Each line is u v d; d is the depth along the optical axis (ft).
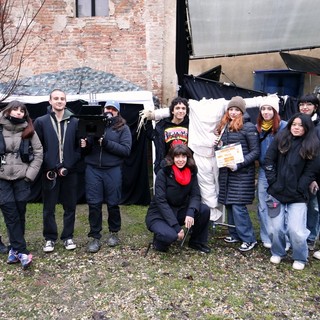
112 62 24.22
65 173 12.37
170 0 23.53
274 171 11.94
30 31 23.93
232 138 13.03
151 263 12.44
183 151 12.60
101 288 10.91
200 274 11.75
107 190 13.19
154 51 23.97
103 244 13.94
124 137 13.16
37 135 12.10
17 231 11.84
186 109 14.06
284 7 20.17
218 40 24.06
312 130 11.32
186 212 13.09
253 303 10.21
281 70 29.96
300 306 10.11
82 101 19.58
